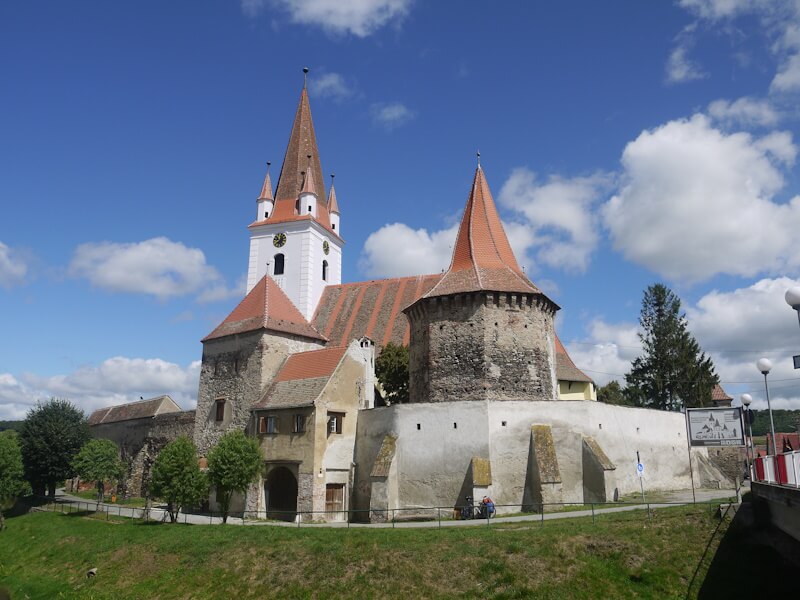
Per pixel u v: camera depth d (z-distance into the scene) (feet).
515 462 123.13
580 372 187.93
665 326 248.32
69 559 121.39
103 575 108.99
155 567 105.29
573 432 126.62
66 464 201.77
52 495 209.67
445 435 126.93
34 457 197.77
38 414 203.41
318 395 138.51
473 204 161.38
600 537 88.28
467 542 89.92
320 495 133.59
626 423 138.41
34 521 158.30
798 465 64.03
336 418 141.38
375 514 123.24
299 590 88.28
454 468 124.47
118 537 123.03
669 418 153.48
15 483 172.55
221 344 171.12
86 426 211.41
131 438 225.97
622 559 84.07
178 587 97.30
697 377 240.32
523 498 121.49
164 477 131.44
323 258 238.89
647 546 85.81
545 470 116.88
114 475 189.88
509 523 102.32
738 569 80.74
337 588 86.48
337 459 138.92
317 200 241.76
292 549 97.50
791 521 69.82
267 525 117.39
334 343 201.67
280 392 150.82
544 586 80.07
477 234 155.94
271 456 142.82
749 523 86.38
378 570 87.66
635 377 252.42
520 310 142.20
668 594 78.18
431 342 143.84
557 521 99.81
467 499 121.08
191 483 130.31
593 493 120.98
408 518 124.47
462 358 139.23
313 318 219.00
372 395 154.40
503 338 139.33
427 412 130.00
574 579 80.89
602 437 130.11
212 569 99.04
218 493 128.47
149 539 116.78
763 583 78.02
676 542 86.12
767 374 86.48
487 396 135.33
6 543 147.33
